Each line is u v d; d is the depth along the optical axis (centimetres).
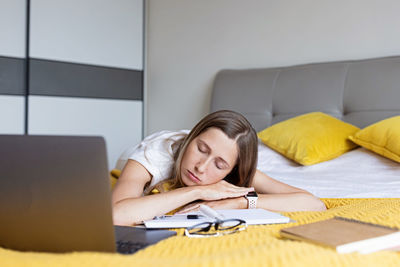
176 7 381
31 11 332
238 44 340
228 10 346
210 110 324
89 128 369
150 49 404
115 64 384
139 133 405
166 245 87
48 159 76
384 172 196
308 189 175
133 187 138
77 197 76
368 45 272
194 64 370
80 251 79
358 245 78
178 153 148
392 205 136
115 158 388
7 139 77
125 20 388
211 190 132
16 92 329
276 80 294
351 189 172
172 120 390
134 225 118
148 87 407
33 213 79
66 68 352
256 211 121
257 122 296
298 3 305
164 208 122
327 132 226
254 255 72
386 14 263
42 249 80
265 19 323
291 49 310
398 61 247
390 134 202
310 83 277
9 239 81
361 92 254
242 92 307
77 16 357
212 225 105
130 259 69
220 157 135
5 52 322
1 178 79
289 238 87
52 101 346
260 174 160
